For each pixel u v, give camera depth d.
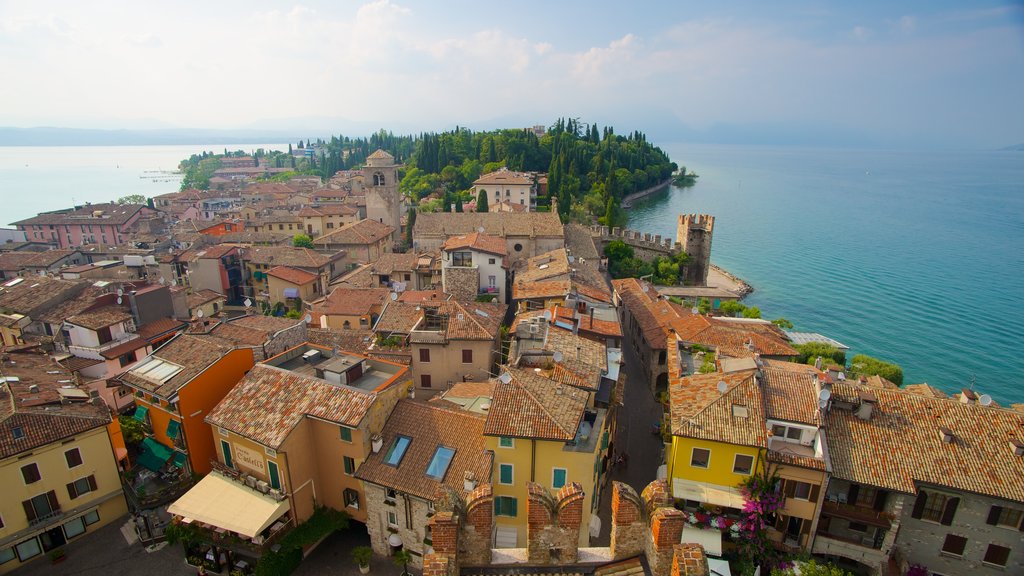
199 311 68.25
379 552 39.94
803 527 38.16
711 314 89.62
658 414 60.53
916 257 162.50
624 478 48.75
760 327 71.69
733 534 37.28
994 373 93.06
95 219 142.38
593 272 83.06
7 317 61.88
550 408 38.94
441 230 98.06
